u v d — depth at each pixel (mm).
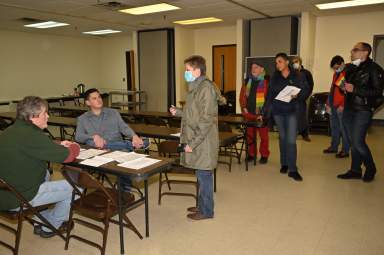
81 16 6973
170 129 3803
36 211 2258
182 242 2492
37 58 9797
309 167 4406
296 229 2660
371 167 3701
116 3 5695
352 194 3391
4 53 8969
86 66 11305
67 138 6832
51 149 2162
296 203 3189
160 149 3373
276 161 4777
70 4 5742
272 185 3725
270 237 2539
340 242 2443
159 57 9008
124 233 2641
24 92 9547
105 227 2188
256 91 4500
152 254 2328
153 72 9188
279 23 7191
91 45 11406
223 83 9258
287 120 3854
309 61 7332
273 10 6578
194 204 3225
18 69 9336
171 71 9031
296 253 2309
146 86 9398
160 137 3447
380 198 3271
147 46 9188
